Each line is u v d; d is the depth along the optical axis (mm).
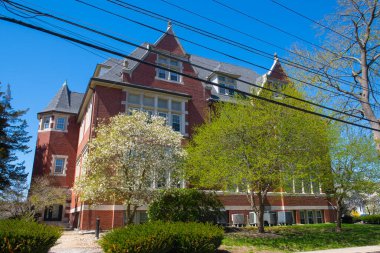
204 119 25688
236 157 17031
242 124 17344
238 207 24375
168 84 25312
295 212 27281
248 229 20609
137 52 26156
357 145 21125
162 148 17141
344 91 22562
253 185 17594
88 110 25469
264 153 16594
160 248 9664
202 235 10648
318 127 18656
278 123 17469
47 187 26172
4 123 30672
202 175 18141
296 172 16625
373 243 16203
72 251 11945
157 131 17266
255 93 19219
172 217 17000
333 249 14047
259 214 18406
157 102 24375
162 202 17312
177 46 26781
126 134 16625
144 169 16281
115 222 20250
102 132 17594
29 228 9227
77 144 31031
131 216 16078
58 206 28344
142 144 16641
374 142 21312
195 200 17906
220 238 11461
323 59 22750
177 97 25047
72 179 29844
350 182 21109
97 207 20109
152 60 25422
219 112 20797
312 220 28469
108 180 15672
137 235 9492
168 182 17516
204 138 18875
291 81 20734
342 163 21297
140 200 16203
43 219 27453
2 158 28359
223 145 17641
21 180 28766
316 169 19406
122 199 16703
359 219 34750
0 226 9070
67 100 32812
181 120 24797
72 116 31641
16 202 24562
